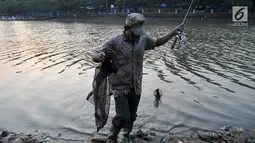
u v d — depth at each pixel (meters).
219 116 5.13
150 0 60.16
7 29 33.97
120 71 3.41
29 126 4.75
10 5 95.69
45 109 5.53
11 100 6.12
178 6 58.22
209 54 11.93
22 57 11.84
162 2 59.62
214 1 48.62
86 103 5.79
